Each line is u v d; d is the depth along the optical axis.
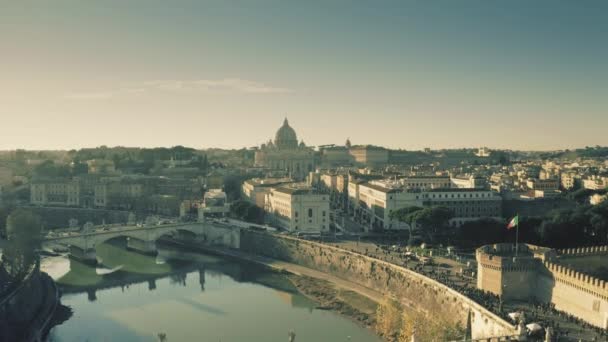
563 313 179.75
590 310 171.88
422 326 190.25
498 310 178.38
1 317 192.25
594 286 170.00
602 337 155.75
